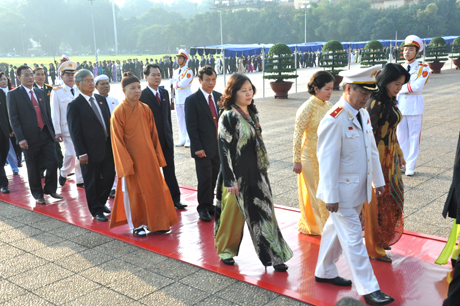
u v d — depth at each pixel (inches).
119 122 175.2
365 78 119.8
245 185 143.7
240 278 141.2
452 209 135.9
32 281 145.4
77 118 197.6
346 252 124.6
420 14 2770.7
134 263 156.9
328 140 124.0
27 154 229.1
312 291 131.3
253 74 1374.3
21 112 227.0
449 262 147.1
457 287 106.9
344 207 125.2
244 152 143.0
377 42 927.0
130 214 184.2
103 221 201.6
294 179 253.9
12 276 149.5
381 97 140.9
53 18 4399.6
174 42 4028.1
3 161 254.2
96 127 200.7
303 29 3299.7
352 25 3117.6
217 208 153.7
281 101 636.7
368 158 126.6
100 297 133.6
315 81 162.2
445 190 219.1
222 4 4249.5
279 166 283.0
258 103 622.2
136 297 132.9
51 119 253.1
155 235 182.9
